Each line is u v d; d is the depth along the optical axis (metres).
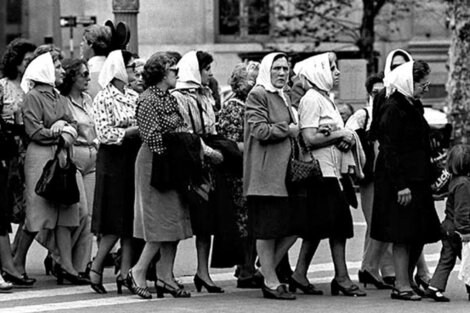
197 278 14.48
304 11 40.88
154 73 13.51
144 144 13.59
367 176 14.78
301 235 13.90
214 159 14.04
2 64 15.01
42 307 13.25
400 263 13.92
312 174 13.71
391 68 14.40
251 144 13.82
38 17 46.38
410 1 42.41
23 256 14.97
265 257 13.91
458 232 13.69
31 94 14.63
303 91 14.89
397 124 13.62
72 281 14.91
